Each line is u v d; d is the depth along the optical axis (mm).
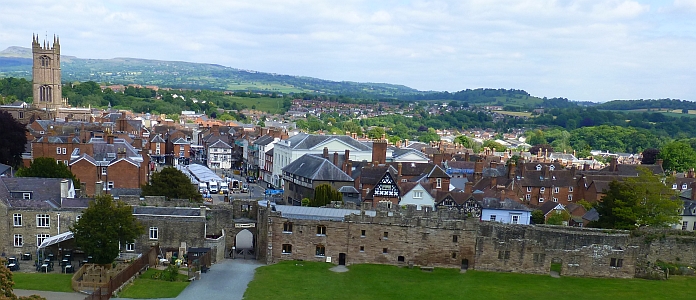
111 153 137000
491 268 91938
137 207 90750
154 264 85500
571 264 91438
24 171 113375
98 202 82250
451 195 120438
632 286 87062
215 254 89812
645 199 104438
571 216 125688
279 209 94500
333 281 83500
